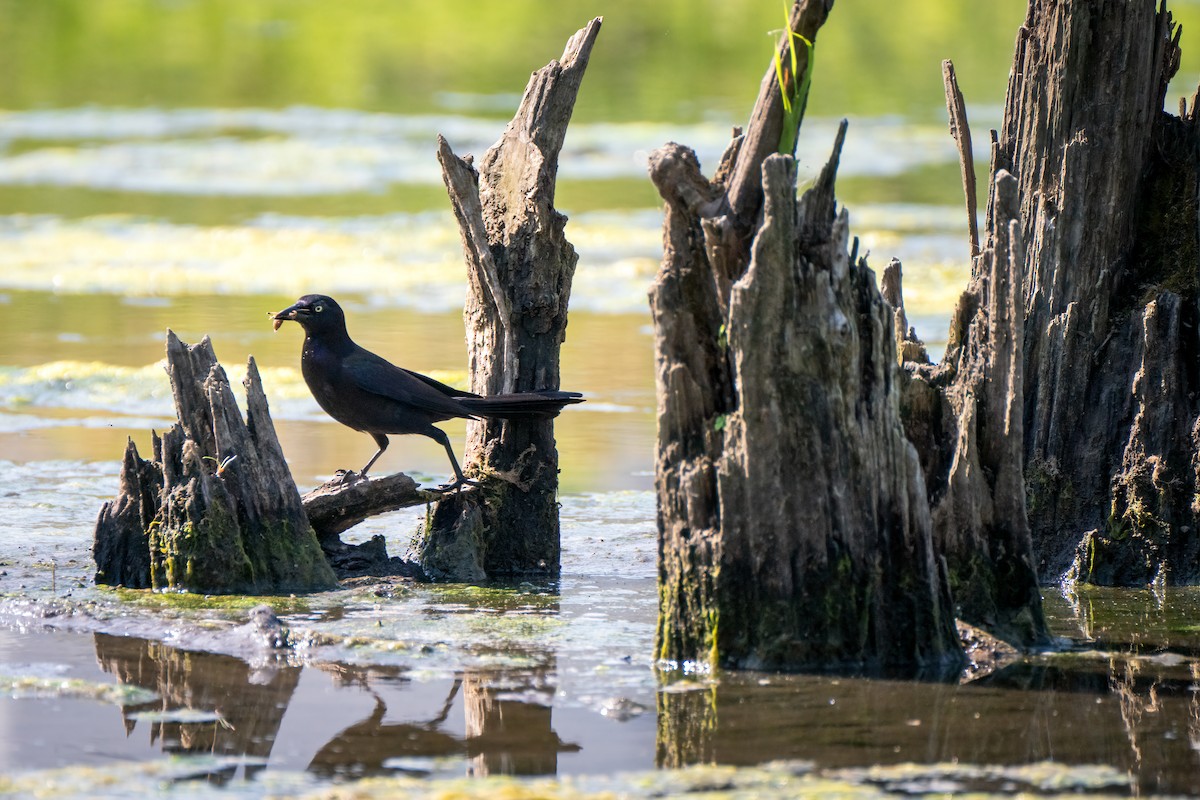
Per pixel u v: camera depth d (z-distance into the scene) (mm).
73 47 67125
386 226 35562
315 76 62469
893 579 10555
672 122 50594
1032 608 11391
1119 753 8953
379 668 10672
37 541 14344
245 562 12625
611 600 12656
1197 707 9836
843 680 10242
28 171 42469
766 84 10312
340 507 13242
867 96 55656
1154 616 12203
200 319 26047
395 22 73812
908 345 13008
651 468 17797
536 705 9875
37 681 10336
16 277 29703
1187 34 65375
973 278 13336
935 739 9164
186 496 12625
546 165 13375
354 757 8977
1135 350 13406
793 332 10062
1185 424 13328
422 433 13312
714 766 8719
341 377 13117
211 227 35094
